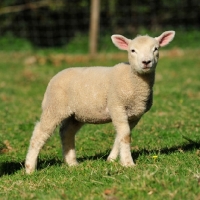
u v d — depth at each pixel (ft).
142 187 36.45
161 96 87.92
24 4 166.09
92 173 42.42
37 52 146.61
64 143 49.73
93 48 136.87
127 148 44.78
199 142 54.03
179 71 114.62
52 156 54.08
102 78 45.80
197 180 37.24
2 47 153.89
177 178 37.73
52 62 127.95
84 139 60.08
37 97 94.07
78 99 46.19
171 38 47.37
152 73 44.80
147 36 45.98
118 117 44.83
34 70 118.52
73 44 153.69
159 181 37.01
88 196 36.81
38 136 47.39
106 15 171.42
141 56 43.65
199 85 97.81
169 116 71.61
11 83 108.06
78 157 52.60
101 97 45.57
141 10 171.73
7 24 168.96
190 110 74.59
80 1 165.99
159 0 172.14
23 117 76.48
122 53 138.31
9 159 53.26
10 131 67.36
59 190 38.88
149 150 51.85
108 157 48.37
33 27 171.01
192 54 136.26
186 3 169.07
